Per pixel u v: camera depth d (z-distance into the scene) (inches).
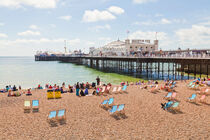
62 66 3767.2
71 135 412.8
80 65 4141.2
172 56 1563.7
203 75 1807.3
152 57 1694.1
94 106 626.8
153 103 658.2
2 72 2438.5
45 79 1702.8
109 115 538.0
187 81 1197.1
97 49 4111.7
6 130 437.7
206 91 754.2
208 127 446.9
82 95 787.4
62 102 682.2
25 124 474.0
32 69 2962.6
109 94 808.3
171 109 582.9
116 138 397.4
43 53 7677.2
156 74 2028.8
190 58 1355.8
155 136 404.5
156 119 503.8
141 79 1615.4
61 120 500.7
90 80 1604.3
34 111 578.9
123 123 478.3
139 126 458.3
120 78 1695.4
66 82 1510.8
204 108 589.3
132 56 1958.7
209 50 1720.0
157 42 3213.6
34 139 393.7
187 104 634.8
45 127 455.5
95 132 426.9
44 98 753.0
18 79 1713.8
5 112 570.6
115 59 2447.1
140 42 3346.5
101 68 3041.3
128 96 765.3
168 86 887.1
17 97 781.3
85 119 507.2
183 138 394.3
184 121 486.3
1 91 936.3
